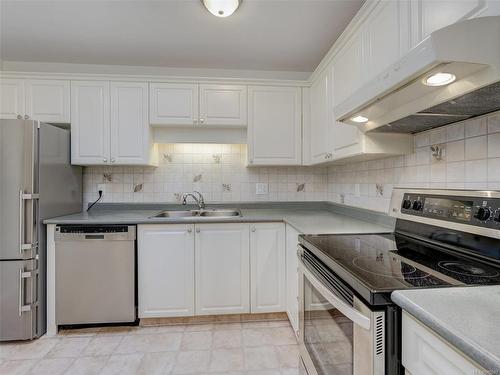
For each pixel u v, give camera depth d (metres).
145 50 2.35
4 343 1.91
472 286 0.78
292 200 2.82
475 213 1.06
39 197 1.97
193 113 2.41
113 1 1.74
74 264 2.04
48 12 1.84
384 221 1.78
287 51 2.37
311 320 1.25
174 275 2.13
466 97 0.93
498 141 1.07
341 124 1.78
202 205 2.72
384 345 0.75
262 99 2.48
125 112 2.36
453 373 0.56
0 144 1.87
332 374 1.01
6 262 1.89
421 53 0.79
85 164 2.35
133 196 2.68
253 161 2.47
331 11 1.84
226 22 1.96
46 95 2.29
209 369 1.64
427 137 1.45
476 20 0.75
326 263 1.10
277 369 1.64
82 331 2.06
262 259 2.19
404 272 0.91
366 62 1.44
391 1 1.22
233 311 2.18
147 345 1.88
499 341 0.51
